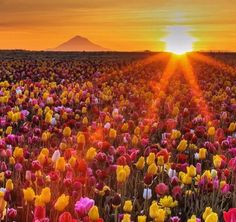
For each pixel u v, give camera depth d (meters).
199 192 7.56
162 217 5.74
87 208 5.36
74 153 7.97
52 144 9.61
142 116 15.48
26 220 6.17
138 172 8.23
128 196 7.47
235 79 33.69
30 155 8.90
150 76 35.16
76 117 13.52
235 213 4.52
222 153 9.63
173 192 7.09
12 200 7.12
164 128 12.12
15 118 12.33
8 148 8.75
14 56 69.25
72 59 61.19
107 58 66.19
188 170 7.18
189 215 7.01
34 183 7.25
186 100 19.53
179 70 42.66
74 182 6.67
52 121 11.81
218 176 7.77
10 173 7.50
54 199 6.79
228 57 71.25
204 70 42.72
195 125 12.84
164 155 7.70
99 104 18.09
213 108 17.30
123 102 17.30
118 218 6.15
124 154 8.00
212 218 4.84
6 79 30.09
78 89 22.14
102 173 7.14
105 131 10.92
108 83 29.14
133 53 90.25
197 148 10.35
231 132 11.65
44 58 63.50
